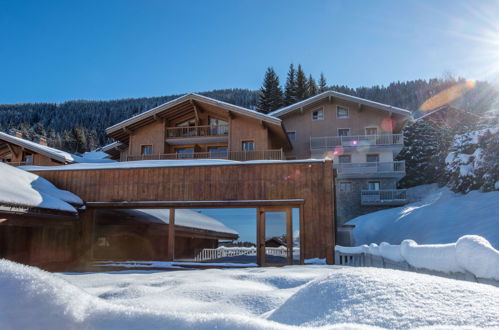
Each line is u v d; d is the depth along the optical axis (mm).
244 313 1997
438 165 32500
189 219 15398
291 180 10359
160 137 23484
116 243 13359
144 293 2875
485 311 965
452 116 35281
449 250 2279
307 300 1562
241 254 11359
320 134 26906
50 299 711
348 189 27766
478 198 16641
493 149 17578
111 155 29703
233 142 22109
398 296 1231
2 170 10398
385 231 20703
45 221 10250
